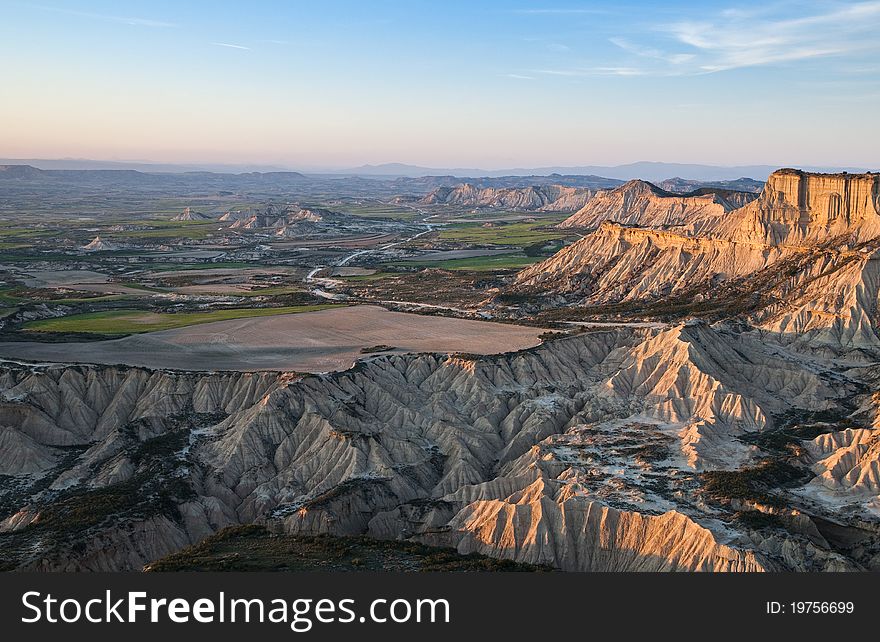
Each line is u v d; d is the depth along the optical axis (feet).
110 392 423.64
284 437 378.32
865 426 371.56
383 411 411.13
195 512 320.70
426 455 368.68
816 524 290.56
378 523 319.06
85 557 272.92
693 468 334.03
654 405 405.39
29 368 428.15
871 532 284.20
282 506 331.57
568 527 288.71
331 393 410.11
